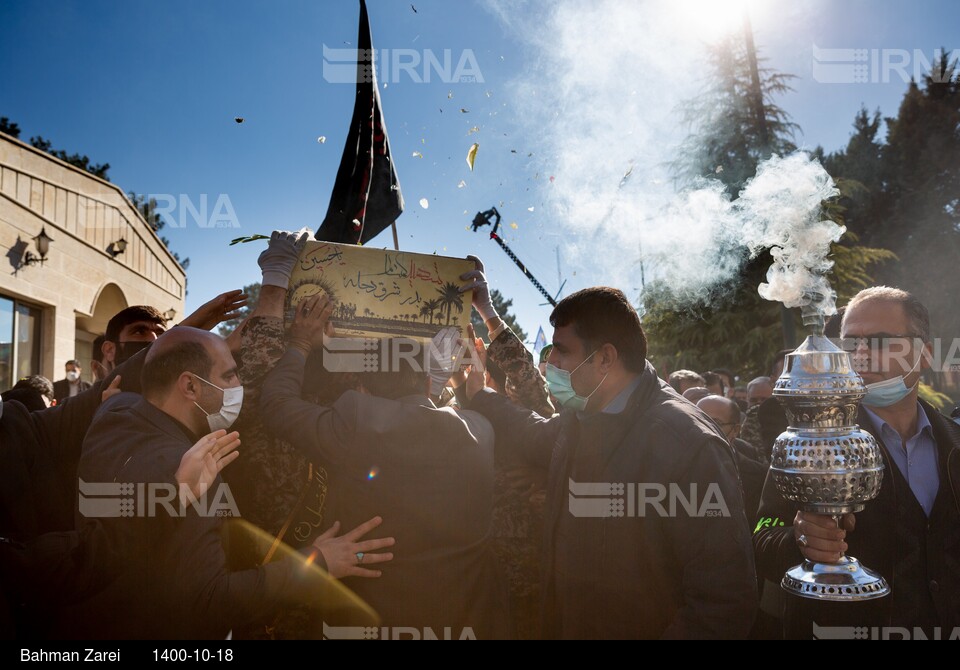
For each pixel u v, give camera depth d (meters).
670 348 12.06
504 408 2.26
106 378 2.27
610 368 1.79
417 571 1.80
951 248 24.83
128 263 14.61
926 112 26.69
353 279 2.04
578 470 1.84
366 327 2.04
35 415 2.17
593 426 1.81
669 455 1.65
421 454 1.82
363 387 1.99
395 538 1.82
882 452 1.69
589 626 1.75
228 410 1.82
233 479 2.01
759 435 3.34
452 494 1.85
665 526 1.66
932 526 1.64
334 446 1.79
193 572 1.59
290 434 1.82
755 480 2.82
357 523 1.85
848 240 11.73
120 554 1.59
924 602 1.62
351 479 1.83
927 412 1.77
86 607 1.60
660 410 1.74
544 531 1.92
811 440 1.48
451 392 2.54
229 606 1.60
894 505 1.67
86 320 14.28
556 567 1.85
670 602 1.70
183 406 1.79
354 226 2.50
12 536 1.78
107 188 13.34
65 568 1.55
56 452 2.15
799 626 1.73
